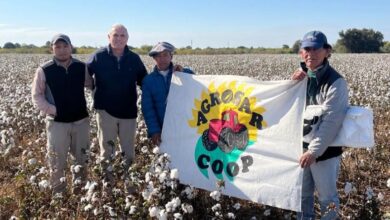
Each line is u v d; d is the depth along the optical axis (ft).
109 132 18.58
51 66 17.63
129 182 15.14
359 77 60.85
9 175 21.39
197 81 17.10
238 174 15.56
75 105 18.16
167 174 14.80
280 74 77.77
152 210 12.73
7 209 17.13
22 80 59.11
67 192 17.66
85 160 18.26
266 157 15.03
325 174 14.15
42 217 15.49
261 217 15.97
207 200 16.21
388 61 119.03
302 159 13.79
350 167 21.48
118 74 17.92
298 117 14.43
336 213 14.19
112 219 13.71
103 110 18.35
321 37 13.58
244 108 15.67
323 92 13.74
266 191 14.83
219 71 85.87
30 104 30.76
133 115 18.74
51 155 18.08
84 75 18.29
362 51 269.03
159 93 17.84
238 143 15.71
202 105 16.79
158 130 17.66
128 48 18.21
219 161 16.10
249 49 250.37
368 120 13.46
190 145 16.92
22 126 27.84
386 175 21.24
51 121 18.13
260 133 15.24
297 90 14.57
